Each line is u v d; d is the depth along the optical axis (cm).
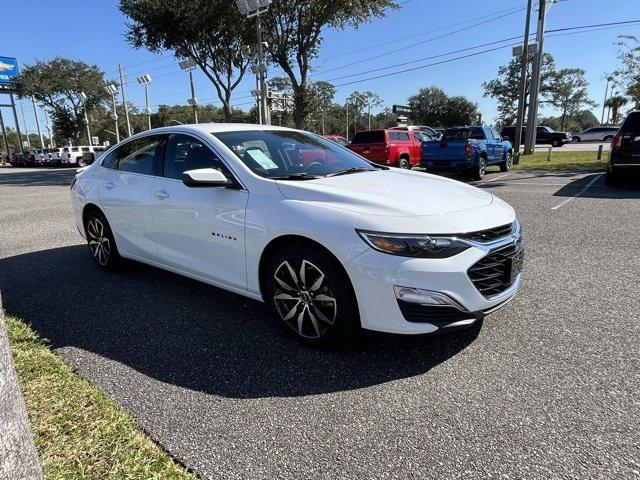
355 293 286
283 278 326
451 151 1359
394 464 212
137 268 527
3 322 143
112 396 269
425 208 291
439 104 7750
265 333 349
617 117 6850
